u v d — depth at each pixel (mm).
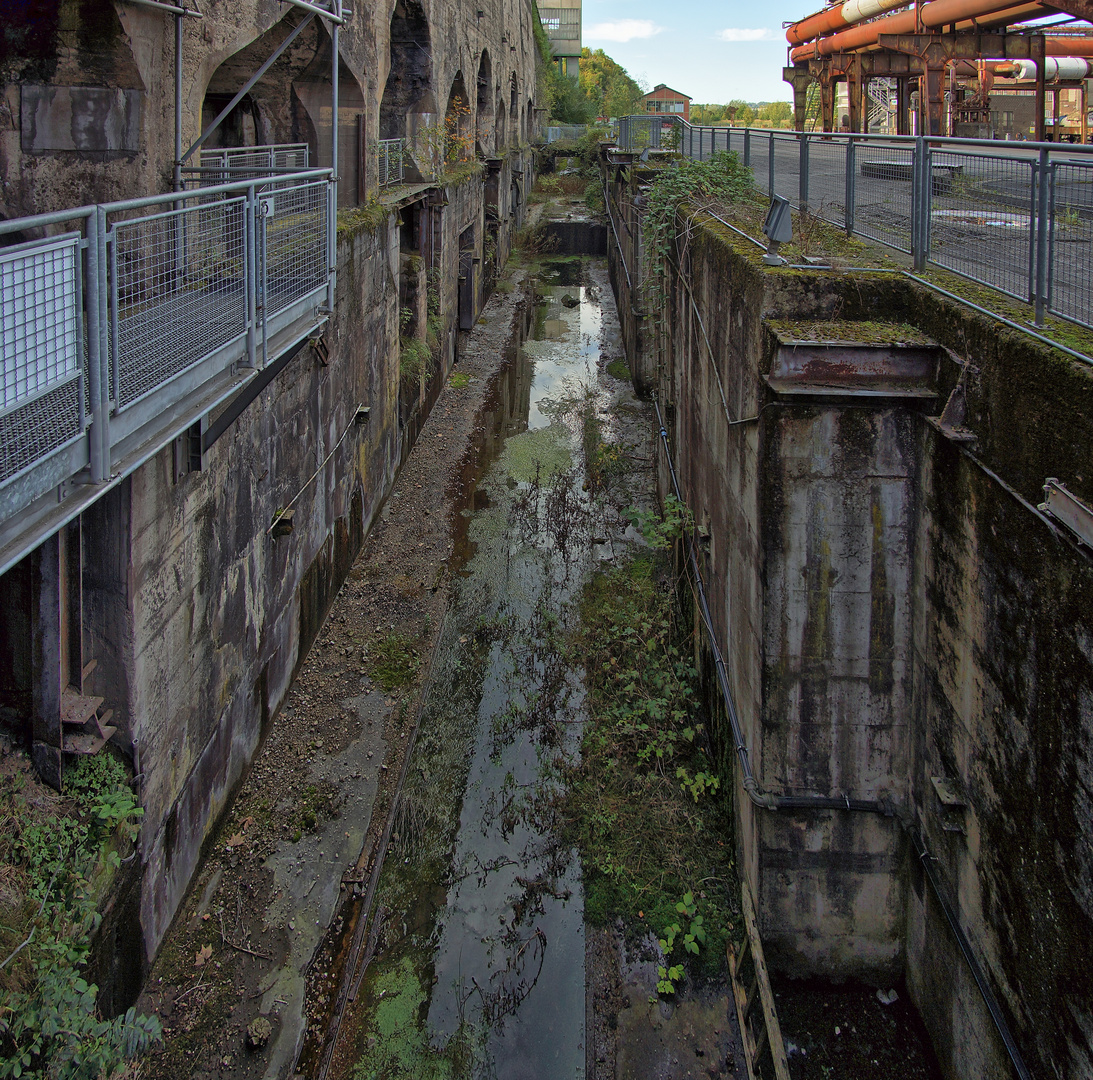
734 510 7457
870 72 22484
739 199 11141
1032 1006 4695
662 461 13695
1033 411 4531
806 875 6492
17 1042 4500
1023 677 4664
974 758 5262
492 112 29578
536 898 7352
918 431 5832
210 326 5277
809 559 6062
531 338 23844
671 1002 6531
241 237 5699
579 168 48375
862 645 6160
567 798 8234
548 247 36000
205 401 5184
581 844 7809
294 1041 6043
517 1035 6281
